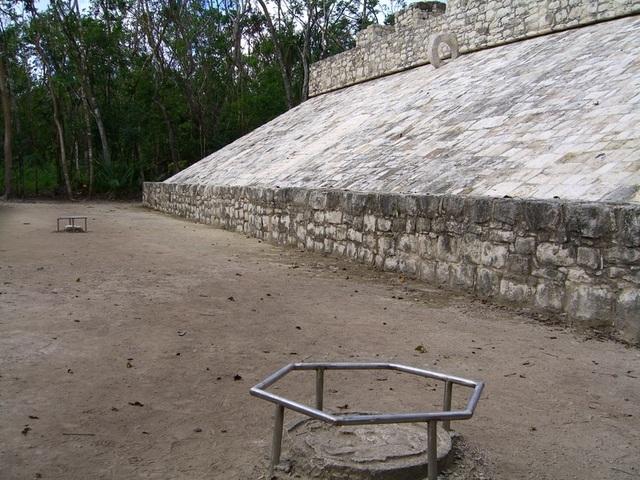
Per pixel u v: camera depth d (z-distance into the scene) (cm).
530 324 620
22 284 736
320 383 343
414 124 1247
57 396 393
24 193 3003
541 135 862
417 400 405
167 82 3209
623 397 423
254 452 322
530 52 1269
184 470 302
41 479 290
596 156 719
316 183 1196
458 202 764
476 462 313
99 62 3034
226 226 1538
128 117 3081
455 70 1458
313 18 3369
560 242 627
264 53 3575
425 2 1812
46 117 3161
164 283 783
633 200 593
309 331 576
